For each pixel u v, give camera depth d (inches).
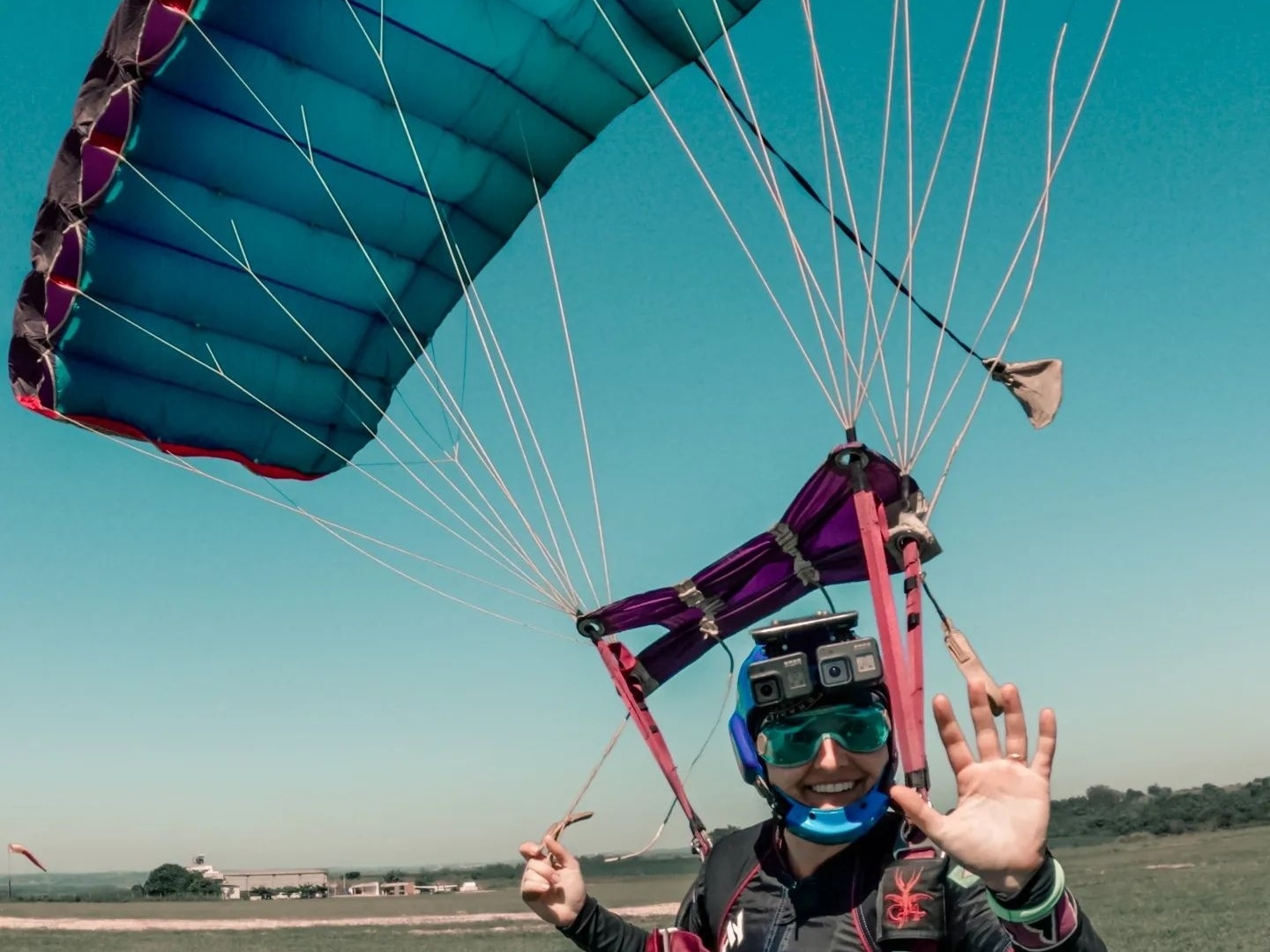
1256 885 1428.4
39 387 283.9
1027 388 185.3
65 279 272.4
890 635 153.9
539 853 147.2
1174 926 1120.2
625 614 193.0
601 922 144.4
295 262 289.6
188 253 278.7
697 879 139.6
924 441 165.8
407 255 303.0
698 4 279.3
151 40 251.8
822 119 183.9
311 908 2682.1
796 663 120.3
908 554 160.2
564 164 313.6
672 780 178.9
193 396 294.2
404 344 290.5
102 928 2151.8
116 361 283.7
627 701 189.6
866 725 121.0
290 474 315.0
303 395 304.8
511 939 1676.9
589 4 275.6
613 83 297.3
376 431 323.6
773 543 185.8
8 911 2591.0
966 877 114.0
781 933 123.6
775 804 126.1
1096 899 1455.5
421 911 2440.9
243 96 265.9
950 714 94.7
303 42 263.4
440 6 266.8
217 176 273.1
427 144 289.0
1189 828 2714.1
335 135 278.7
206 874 3462.1
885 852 123.3
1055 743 94.7
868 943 117.3
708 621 192.9
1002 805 93.4
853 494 164.6
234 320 289.3
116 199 266.4
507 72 284.7
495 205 309.4
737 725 132.3
